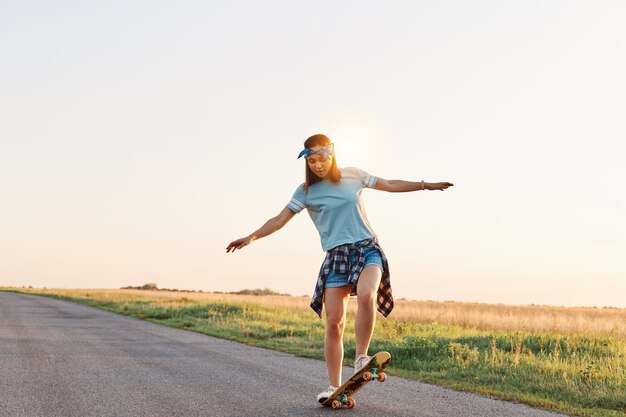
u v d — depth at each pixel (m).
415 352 11.19
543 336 12.69
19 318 20.42
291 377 7.54
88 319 21.55
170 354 10.34
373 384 7.21
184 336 15.04
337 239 5.11
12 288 91.31
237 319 22.70
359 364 4.91
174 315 26.27
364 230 5.12
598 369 8.41
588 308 48.16
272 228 5.21
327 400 5.28
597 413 5.79
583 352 11.09
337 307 5.18
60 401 5.77
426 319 23.30
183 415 5.10
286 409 5.32
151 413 5.20
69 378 7.29
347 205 5.08
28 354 9.78
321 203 5.11
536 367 8.95
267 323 20.97
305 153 4.99
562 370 8.59
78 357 9.55
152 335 15.02
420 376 8.33
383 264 5.14
